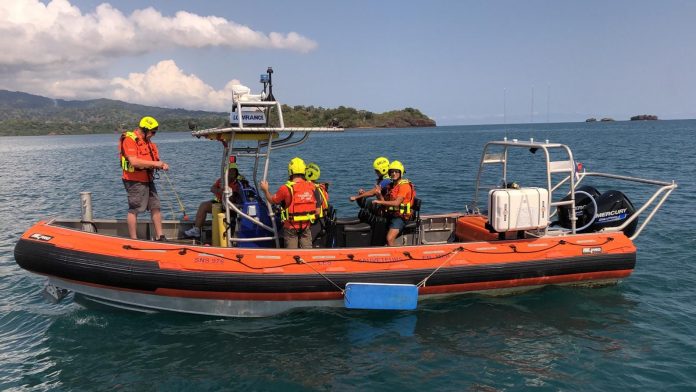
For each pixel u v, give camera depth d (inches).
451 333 216.1
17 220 514.3
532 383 175.8
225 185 236.7
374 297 227.5
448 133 4387.3
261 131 227.1
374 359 193.9
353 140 2849.4
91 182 883.4
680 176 735.7
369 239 267.7
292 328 221.8
